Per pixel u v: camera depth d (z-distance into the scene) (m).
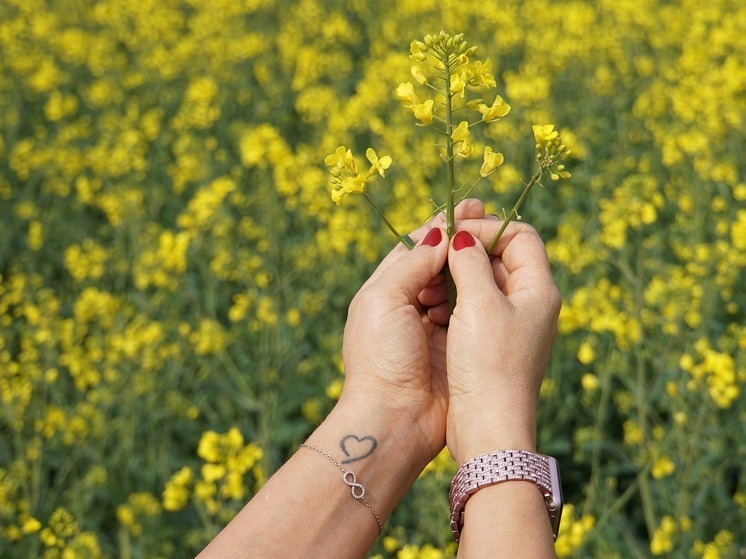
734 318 4.99
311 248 5.48
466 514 1.32
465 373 1.44
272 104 9.12
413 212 5.85
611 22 10.12
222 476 3.37
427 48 1.63
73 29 11.60
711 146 6.44
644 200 4.52
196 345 4.81
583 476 4.35
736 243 4.40
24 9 12.64
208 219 5.46
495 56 9.55
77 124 8.98
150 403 4.45
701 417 3.59
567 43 8.77
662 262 4.97
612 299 4.38
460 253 1.56
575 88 8.85
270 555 1.35
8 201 7.47
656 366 4.30
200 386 4.91
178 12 12.67
